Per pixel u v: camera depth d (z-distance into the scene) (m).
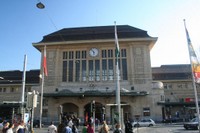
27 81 63.47
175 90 58.84
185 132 25.58
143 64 48.72
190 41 19.09
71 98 47.91
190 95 57.72
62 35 53.78
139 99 46.88
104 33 52.69
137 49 49.72
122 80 48.62
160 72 61.53
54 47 51.69
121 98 47.09
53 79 49.72
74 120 25.61
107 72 49.38
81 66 50.50
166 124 42.62
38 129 32.88
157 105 46.34
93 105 23.45
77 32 54.62
